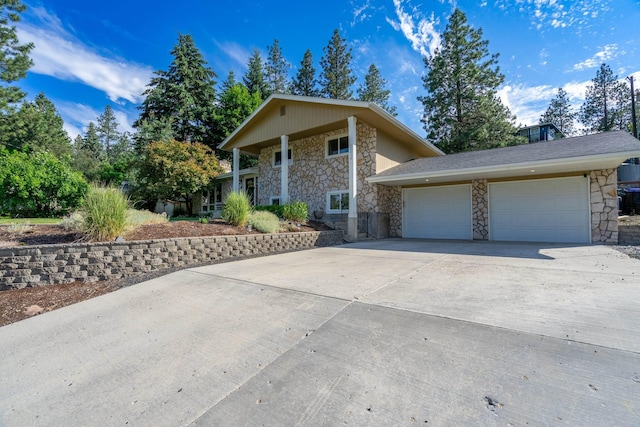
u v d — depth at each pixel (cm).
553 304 315
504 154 989
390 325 283
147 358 253
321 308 338
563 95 3525
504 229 1014
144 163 1648
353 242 1045
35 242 549
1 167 1010
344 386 197
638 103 2914
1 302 417
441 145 2198
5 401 204
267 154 1616
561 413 161
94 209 568
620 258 576
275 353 247
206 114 2602
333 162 1315
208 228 763
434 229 1167
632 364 200
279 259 681
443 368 209
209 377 219
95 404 195
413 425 159
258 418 173
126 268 543
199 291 435
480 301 333
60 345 287
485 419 160
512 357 217
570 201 898
